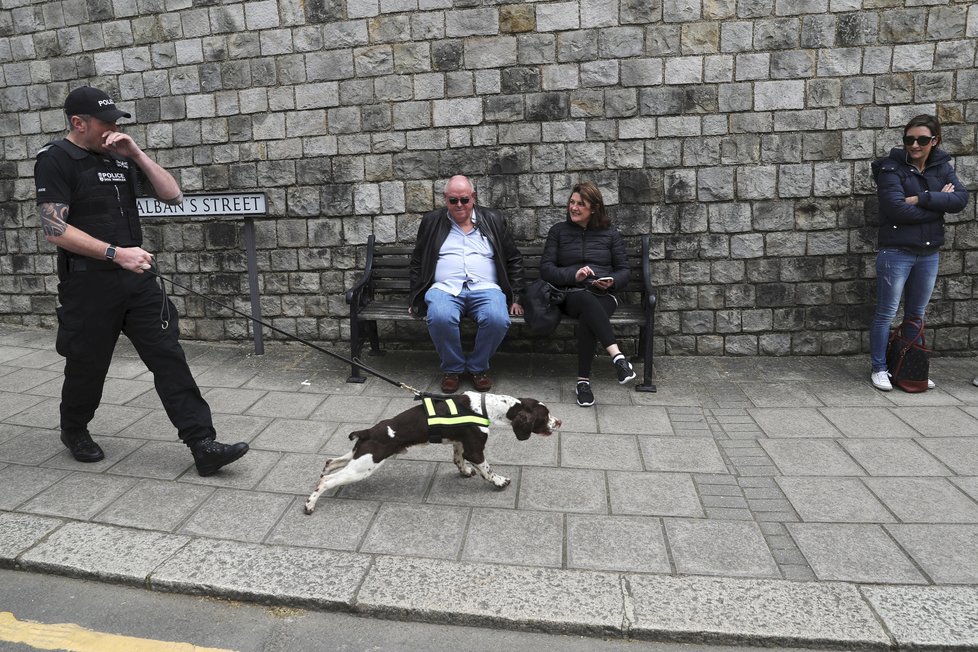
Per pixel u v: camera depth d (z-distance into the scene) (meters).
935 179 4.63
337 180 5.73
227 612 2.67
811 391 4.85
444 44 5.39
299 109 5.67
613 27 5.22
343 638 2.53
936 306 5.43
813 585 2.70
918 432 4.14
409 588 2.70
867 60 5.10
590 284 4.88
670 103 5.28
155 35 5.79
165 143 5.94
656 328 5.62
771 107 5.22
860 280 5.42
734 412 4.50
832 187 5.29
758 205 5.36
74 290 3.42
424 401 3.31
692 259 5.49
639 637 2.50
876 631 2.44
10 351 5.94
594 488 3.50
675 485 3.53
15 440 4.09
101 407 4.63
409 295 5.22
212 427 3.66
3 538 3.04
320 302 5.95
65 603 2.72
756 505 3.32
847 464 3.75
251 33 5.62
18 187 6.40
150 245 6.11
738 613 2.54
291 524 3.17
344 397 4.82
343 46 5.52
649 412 4.52
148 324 3.52
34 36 6.05
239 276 6.02
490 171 5.53
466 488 3.50
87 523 3.17
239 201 5.54
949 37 5.03
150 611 2.68
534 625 2.54
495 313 4.75
